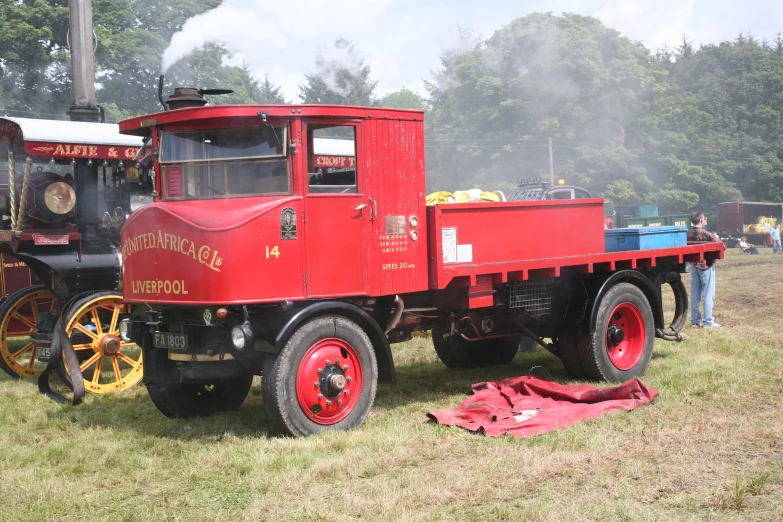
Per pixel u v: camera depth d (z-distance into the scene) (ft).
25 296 30.73
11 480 17.10
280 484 16.06
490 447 18.06
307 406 19.60
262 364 20.83
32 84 99.76
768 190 196.65
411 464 17.16
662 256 29.01
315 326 19.70
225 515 14.53
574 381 26.37
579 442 18.13
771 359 28.35
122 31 98.89
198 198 20.76
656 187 161.27
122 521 14.43
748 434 18.44
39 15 97.19
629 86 151.33
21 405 24.77
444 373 29.12
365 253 20.94
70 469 17.76
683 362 28.22
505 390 23.35
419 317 23.72
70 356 24.34
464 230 22.97
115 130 28.55
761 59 222.69
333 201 20.39
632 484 15.29
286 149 19.88
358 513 14.29
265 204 19.47
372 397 20.75
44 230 28.19
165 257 19.89
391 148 21.62
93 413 23.58
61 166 33.32
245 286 18.97
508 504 14.48
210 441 19.85
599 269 26.86
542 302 26.32
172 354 20.67
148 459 18.19
